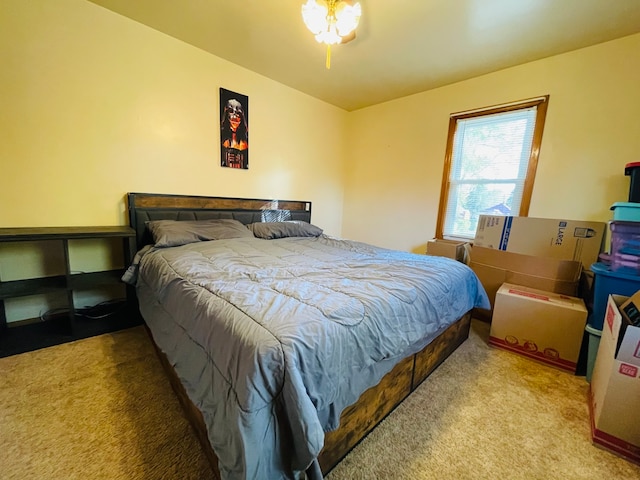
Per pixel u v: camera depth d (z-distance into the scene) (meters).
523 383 1.67
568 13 1.82
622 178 2.10
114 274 2.17
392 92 3.23
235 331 0.88
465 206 2.97
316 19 1.53
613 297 1.56
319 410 0.85
